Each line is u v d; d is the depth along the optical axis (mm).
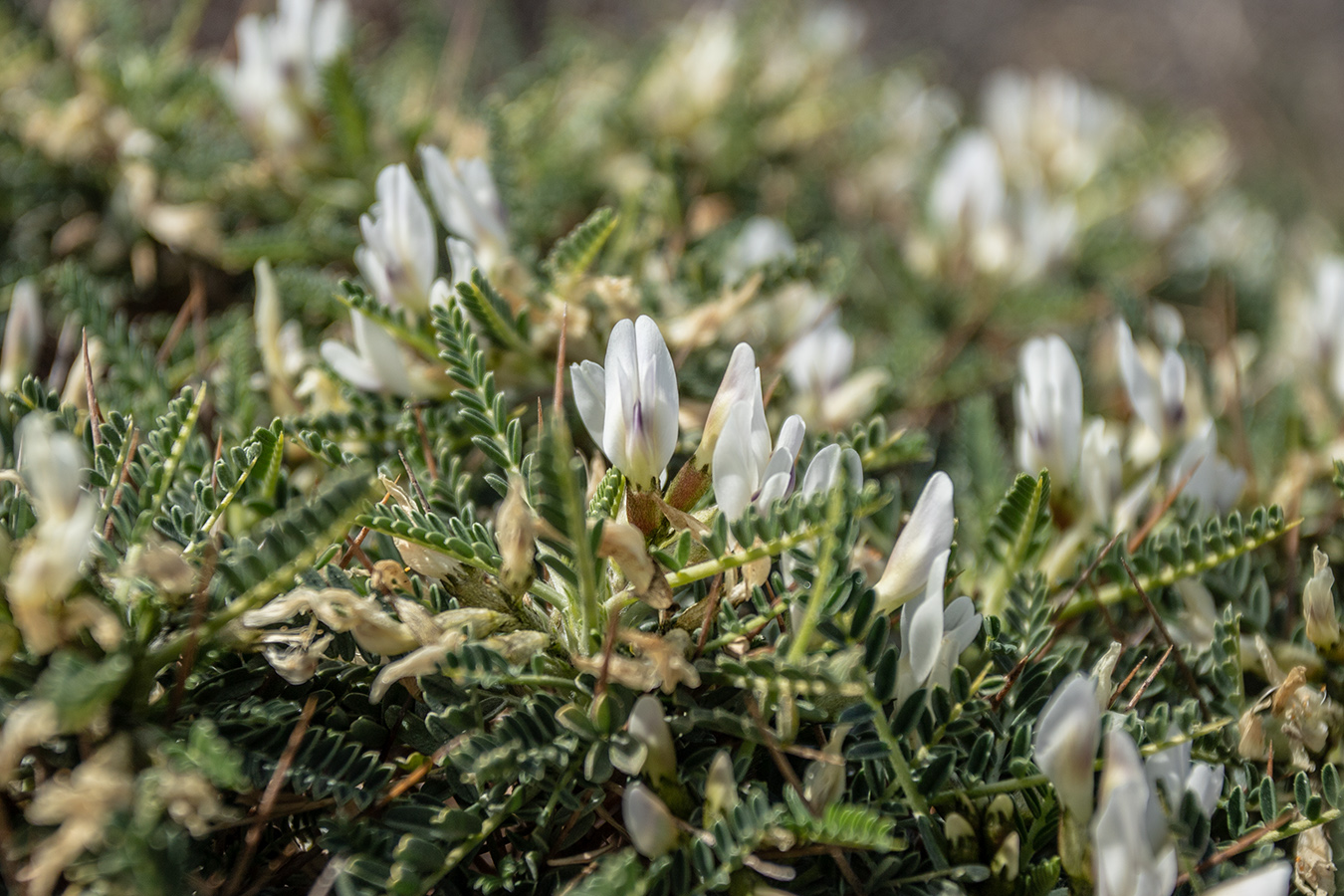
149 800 246
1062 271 455
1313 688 292
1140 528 312
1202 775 269
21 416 283
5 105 370
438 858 259
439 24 449
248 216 366
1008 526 293
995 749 273
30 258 358
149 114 365
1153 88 1384
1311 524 325
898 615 287
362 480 255
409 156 361
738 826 257
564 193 387
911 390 366
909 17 1308
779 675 261
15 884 255
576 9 851
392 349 299
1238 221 538
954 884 262
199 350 323
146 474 273
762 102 469
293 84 356
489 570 269
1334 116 1415
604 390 272
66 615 252
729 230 381
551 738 261
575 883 261
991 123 530
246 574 255
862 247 432
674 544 272
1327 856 272
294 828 266
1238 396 334
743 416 266
